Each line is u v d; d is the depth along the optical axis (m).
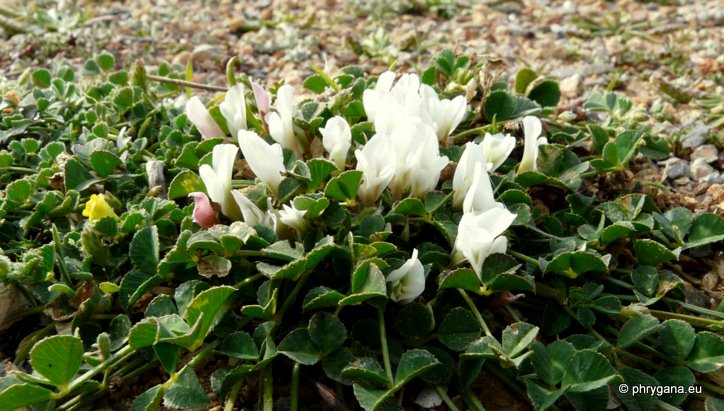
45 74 0.21
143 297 0.14
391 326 0.13
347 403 0.12
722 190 0.18
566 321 0.13
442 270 0.13
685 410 0.13
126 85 0.21
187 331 0.12
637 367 0.13
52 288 0.13
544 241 0.15
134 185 0.16
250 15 0.32
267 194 0.14
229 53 0.28
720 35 0.30
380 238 0.13
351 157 0.16
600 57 0.28
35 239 0.15
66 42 0.27
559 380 0.12
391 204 0.14
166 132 0.18
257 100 0.16
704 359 0.13
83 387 0.12
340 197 0.14
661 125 0.22
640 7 0.34
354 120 0.17
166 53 0.28
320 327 0.12
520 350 0.11
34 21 0.29
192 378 0.12
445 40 0.29
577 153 0.18
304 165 0.14
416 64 0.26
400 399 0.12
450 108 0.16
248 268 0.13
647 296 0.14
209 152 0.16
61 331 0.13
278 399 0.12
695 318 0.13
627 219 0.15
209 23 0.31
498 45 0.29
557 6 0.34
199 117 0.16
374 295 0.12
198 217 0.13
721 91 0.25
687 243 0.15
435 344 0.13
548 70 0.27
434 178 0.14
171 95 0.21
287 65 0.27
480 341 0.12
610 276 0.15
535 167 0.15
